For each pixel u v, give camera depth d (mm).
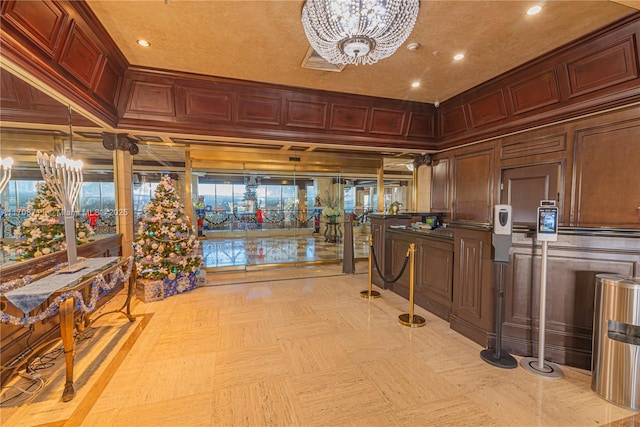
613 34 2707
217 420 1871
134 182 5027
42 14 2111
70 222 2934
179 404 2016
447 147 5184
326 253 7004
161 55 3279
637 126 2875
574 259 2514
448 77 3854
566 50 3066
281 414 1924
